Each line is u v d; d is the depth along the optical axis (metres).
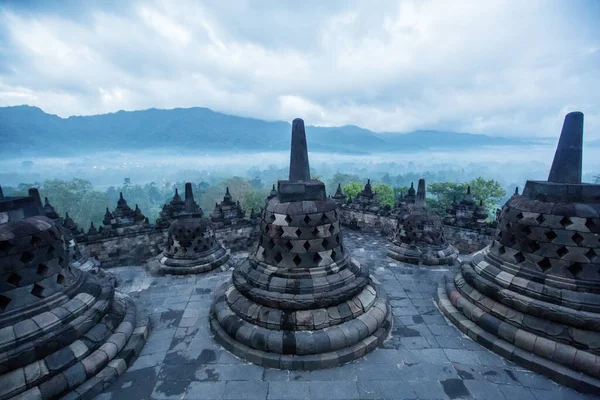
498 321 8.59
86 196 74.75
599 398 6.77
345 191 60.22
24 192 68.12
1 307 6.57
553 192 8.37
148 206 119.12
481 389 7.09
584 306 7.48
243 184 85.50
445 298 10.99
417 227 16.06
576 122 8.65
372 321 8.69
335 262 9.31
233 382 7.38
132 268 15.88
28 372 6.28
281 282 8.77
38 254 7.12
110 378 7.24
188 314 10.66
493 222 19.98
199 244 15.01
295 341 7.89
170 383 7.34
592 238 7.73
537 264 8.50
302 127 9.57
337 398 6.88
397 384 7.26
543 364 7.46
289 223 8.91
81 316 7.48
